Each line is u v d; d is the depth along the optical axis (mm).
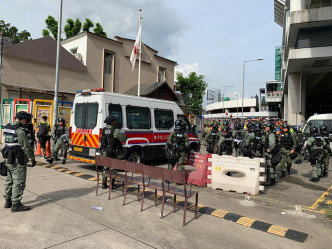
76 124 7664
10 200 4246
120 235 3422
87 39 17562
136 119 8000
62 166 8375
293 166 10242
